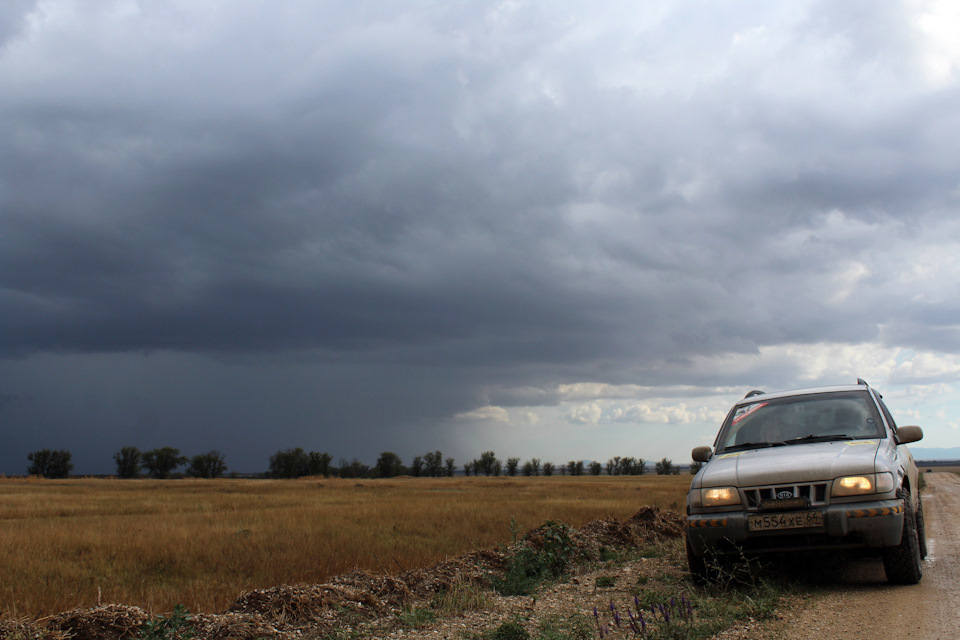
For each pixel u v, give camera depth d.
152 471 109.75
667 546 10.10
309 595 6.07
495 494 34.06
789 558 7.01
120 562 10.05
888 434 7.06
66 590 7.69
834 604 5.59
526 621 5.68
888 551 6.07
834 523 5.87
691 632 4.84
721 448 7.61
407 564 9.02
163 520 18.17
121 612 5.20
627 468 133.88
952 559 7.84
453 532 13.43
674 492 34.50
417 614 5.79
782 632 4.80
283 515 19.08
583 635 5.06
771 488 6.16
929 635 4.52
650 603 5.89
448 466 127.94
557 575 8.07
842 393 7.82
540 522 15.45
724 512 6.27
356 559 9.43
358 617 5.83
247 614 5.54
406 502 25.89
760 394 8.52
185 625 5.05
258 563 9.44
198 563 9.85
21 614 6.23
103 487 50.66
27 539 12.66
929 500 20.94
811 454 6.50
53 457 105.88
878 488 5.96
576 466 130.62
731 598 5.89
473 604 6.29
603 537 10.49
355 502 26.61
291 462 112.00
